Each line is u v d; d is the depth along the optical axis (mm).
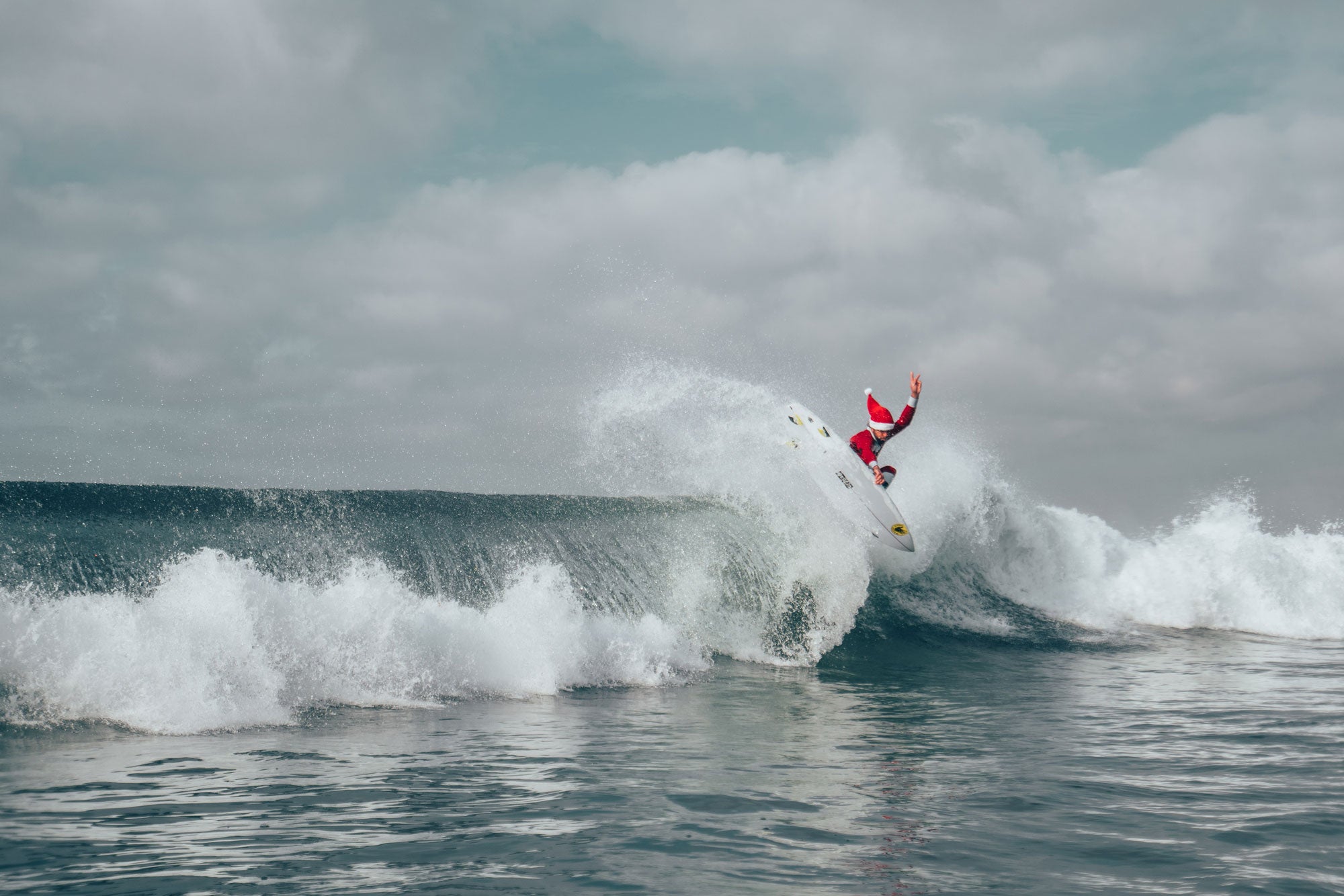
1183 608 19953
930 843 5258
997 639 16594
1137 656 15680
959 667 13914
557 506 16719
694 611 14750
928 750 7953
